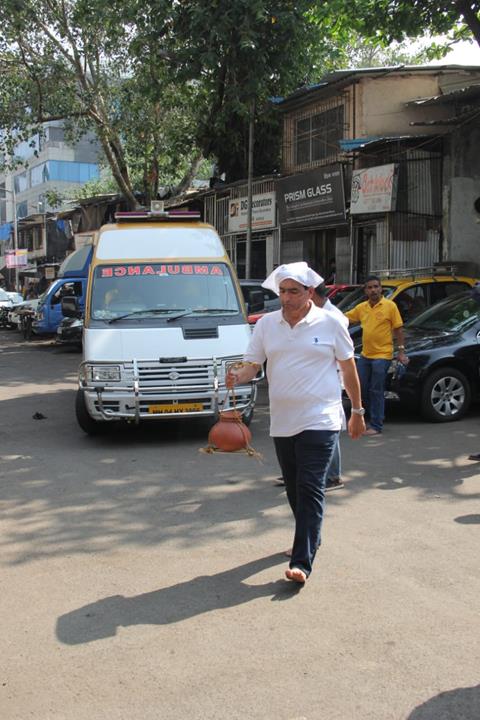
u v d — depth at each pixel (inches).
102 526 212.7
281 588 165.9
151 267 351.3
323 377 167.5
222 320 332.2
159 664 134.0
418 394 350.9
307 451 166.7
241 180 837.2
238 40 633.0
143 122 902.4
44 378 560.7
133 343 314.8
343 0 510.6
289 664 133.0
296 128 809.5
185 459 292.7
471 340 359.9
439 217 633.6
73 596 164.6
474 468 267.0
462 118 575.5
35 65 846.5
